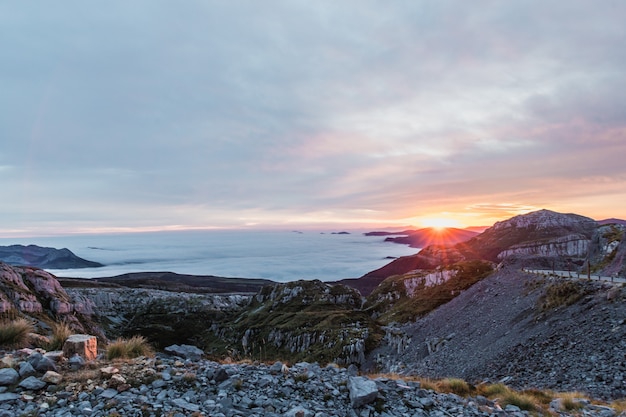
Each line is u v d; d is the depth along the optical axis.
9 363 11.23
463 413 12.05
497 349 43.09
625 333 28.89
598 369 25.34
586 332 32.97
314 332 150.62
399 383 14.32
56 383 10.43
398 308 148.75
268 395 11.34
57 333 14.73
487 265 144.12
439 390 15.39
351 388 11.98
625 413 14.16
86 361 12.50
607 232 81.62
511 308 57.06
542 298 49.03
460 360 50.81
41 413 8.92
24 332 14.42
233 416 9.71
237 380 11.70
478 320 64.25
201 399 10.53
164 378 11.38
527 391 19.05
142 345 15.02
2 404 9.14
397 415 11.20
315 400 11.45
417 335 90.50
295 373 13.55
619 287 38.34
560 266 78.00
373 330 127.44
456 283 136.38
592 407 15.75
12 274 154.38
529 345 37.19
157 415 9.16
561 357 30.81
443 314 89.25
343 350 117.94
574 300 42.06
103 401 9.62
